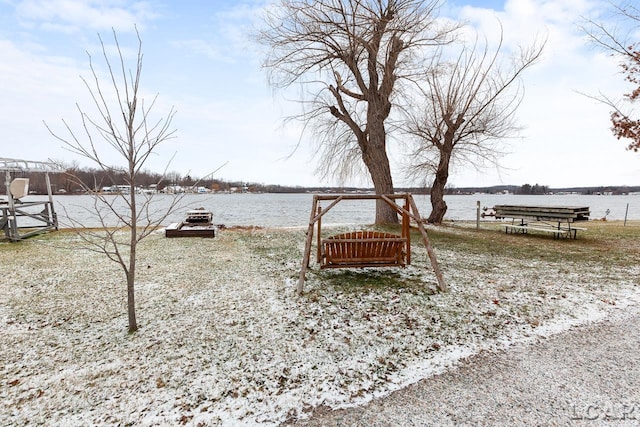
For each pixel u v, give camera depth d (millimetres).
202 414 2789
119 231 13102
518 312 4789
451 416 2711
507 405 2832
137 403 2930
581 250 9383
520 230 14242
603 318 4574
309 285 6090
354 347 3857
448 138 15547
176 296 5523
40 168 12109
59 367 3482
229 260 8156
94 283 6234
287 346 3885
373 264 6145
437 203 16781
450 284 6070
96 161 4141
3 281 6359
